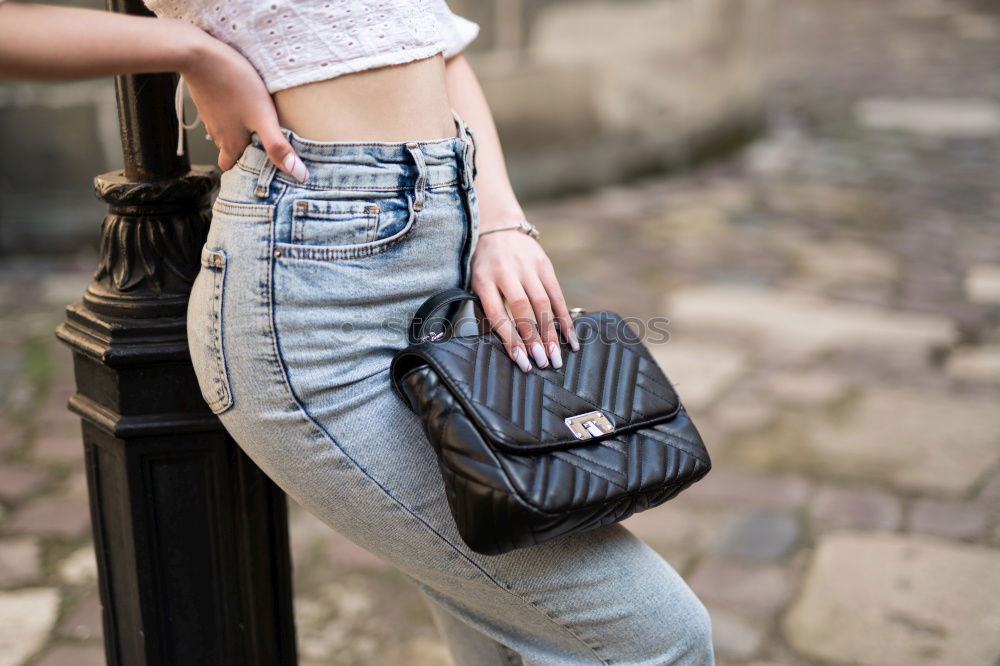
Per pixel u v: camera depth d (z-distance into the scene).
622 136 6.15
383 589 2.30
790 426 2.99
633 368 1.16
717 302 4.05
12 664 2.00
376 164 1.01
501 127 5.54
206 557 1.34
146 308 1.25
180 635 1.36
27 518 2.57
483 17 5.30
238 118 1.00
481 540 1.00
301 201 1.00
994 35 12.04
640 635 1.10
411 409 1.06
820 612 2.14
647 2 6.03
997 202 5.48
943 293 4.12
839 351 3.55
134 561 1.32
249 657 1.40
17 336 3.76
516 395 1.05
